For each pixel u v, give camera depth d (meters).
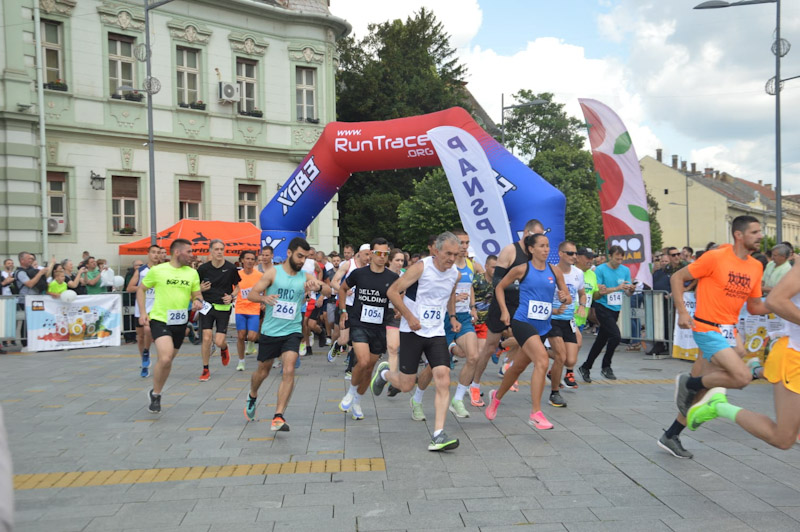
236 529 3.80
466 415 6.68
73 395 8.24
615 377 9.38
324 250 24.00
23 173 17.70
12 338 12.87
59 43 18.91
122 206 20.09
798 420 4.07
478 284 9.21
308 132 23.42
